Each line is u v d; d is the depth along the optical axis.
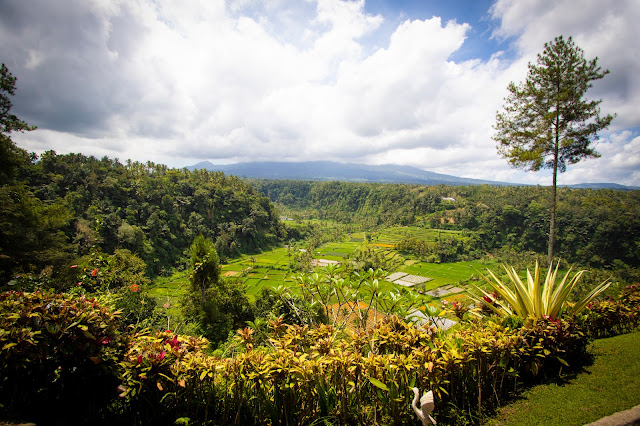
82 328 2.06
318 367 2.45
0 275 11.38
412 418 2.51
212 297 15.57
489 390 2.98
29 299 2.23
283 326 3.29
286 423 2.36
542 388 3.13
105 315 2.36
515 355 3.09
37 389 2.11
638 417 2.47
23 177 45.50
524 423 2.53
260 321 3.30
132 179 62.69
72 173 52.78
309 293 3.91
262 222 83.81
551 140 8.84
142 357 2.25
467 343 2.85
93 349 2.12
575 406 2.72
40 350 1.97
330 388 2.64
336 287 3.86
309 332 3.09
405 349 2.93
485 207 85.88
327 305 3.77
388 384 2.52
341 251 73.88
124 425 2.32
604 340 4.71
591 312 5.00
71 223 41.81
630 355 3.87
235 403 2.42
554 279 4.55
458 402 2.83
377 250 71.56
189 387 2.38
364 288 3.81
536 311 4.20
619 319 5.12
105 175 58.16
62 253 14.38
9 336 1.92
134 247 45.69
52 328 2.01
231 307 17.00
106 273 4.66
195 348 2.67
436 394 2.60
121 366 2.29
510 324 3.85
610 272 43.41
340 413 2.48
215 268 15.80
